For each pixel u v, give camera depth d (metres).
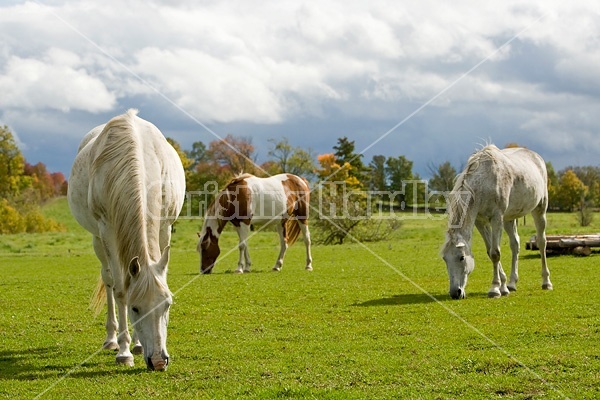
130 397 6.27
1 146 72.31
